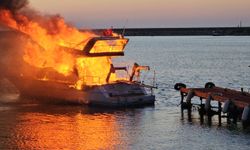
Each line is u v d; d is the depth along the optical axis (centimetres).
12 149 8538
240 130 9794
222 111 10762
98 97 12062
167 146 8775
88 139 9194
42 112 11506
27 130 9794
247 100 10244
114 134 9569
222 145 8800
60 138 9256
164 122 10594
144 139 9225
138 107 12294
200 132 9700
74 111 11650
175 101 13362
